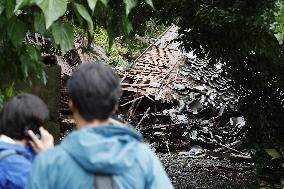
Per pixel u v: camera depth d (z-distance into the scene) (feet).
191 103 42.45
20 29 9.04
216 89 43.98
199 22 19.58
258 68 21.15
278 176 22.40
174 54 49.70
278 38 14.96
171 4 19.69
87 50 12.95
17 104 6.81
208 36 20.31
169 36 53.98
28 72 10.38
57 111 21.88
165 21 21.03
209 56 21.88
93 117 5.46
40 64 10.53
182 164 35.94
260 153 23.07
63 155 5.17
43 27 8.95
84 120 5.50
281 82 21.56
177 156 38.34
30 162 6.70
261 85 22.50
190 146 40.11
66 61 38.93
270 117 22.95
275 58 18.83
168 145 40.04
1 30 9.40
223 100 42.73
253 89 23.07
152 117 41.75
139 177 5.27
